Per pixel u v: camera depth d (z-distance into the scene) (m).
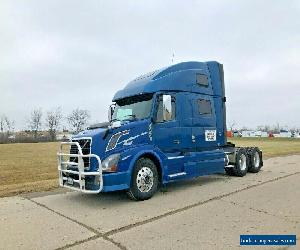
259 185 9.90
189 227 5.79
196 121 10.04
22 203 8.20
